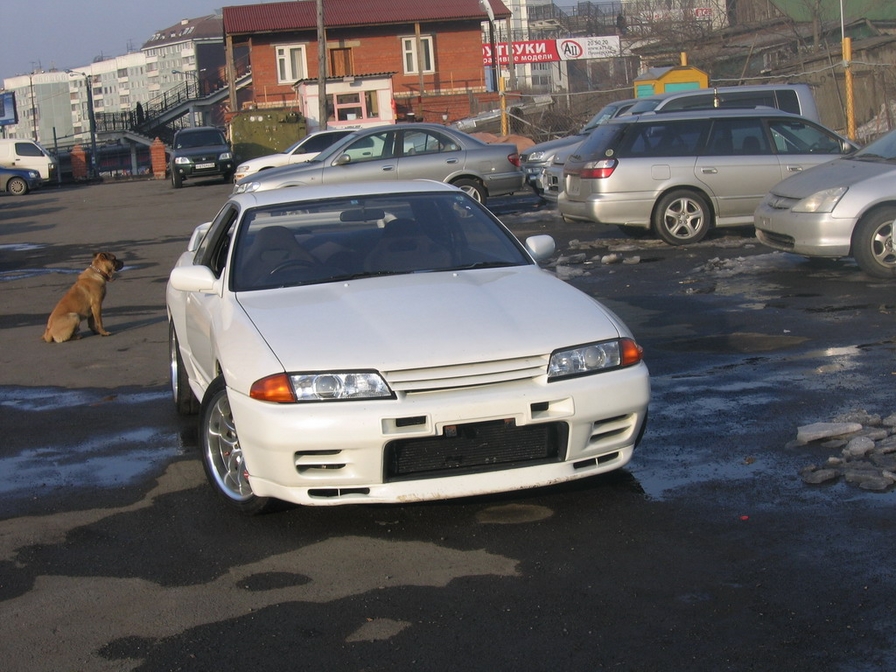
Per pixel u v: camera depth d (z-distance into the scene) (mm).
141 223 21906
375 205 5746
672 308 9078
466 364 4180
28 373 8133
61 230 21625
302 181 17094
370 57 47344
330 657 3305
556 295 4828
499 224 5758
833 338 7508
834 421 5480
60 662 3355
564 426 4281
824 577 3691
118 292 12391
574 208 13367
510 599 3656
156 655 3375
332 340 4312
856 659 3119
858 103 27844
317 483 4152
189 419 6477
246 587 3875
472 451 4227
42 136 106875
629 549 4043
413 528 4371
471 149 17484
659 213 12805
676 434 5484
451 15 46531
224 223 6004
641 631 3371
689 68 25375
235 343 4492
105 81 160250
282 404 4133
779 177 12789
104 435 6191
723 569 3812
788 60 33844
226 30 46438
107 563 4184
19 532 4598
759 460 4996
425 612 3586
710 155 12789
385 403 4098
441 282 4980
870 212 9664
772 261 11156
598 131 13602
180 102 59000
